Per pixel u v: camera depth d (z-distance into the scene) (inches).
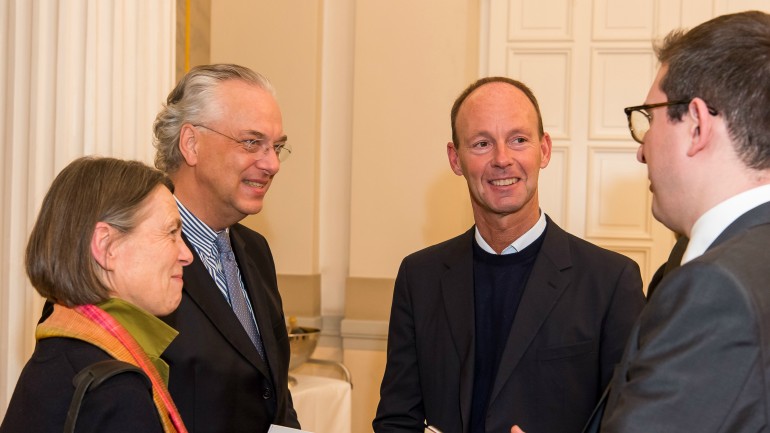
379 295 160.9
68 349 49.8
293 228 164.7
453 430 74.5
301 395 116.7
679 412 37.8
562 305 73.6
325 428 122.3
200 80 71.5
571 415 71.1
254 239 82.7
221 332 67.2
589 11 157.2
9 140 85.0
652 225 155.9
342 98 167.3
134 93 89.9
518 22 160.2
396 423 78.9
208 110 70.3
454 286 78.3
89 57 85.2
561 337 72.6
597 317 72.7
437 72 157.9
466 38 156.8
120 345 51.8
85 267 52.0
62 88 84.4
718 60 43.1
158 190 55.6
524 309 73.7
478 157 74.7
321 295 169.2
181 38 149.7
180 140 71.0
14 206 85.0
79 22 85.3
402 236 160.1
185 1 150.9
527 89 77.9
